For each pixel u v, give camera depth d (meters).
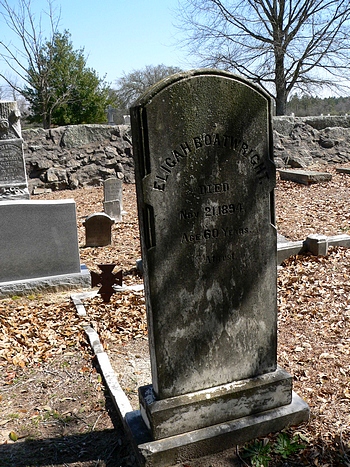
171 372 3.15
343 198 11.75
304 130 17.66
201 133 2.97
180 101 2.88
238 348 3.33
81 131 16.30
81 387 4.21
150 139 2.85
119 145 16.52
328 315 5.41
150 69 44.31
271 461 3.06
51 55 24.27
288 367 4.31
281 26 24.22
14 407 3.96
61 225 6.61
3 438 3.56
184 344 3.16
